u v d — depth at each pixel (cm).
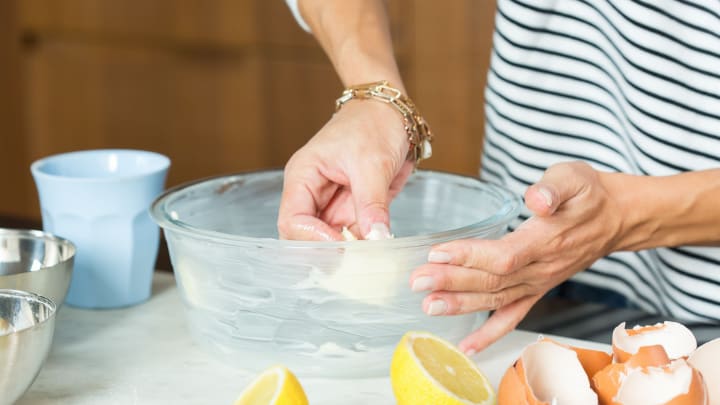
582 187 80
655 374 60
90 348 83
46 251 87
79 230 89
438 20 206
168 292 96
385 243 72
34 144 262
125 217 89
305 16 110
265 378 65
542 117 108
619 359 67
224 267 76
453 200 93
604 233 84
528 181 111
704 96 97
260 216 93
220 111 234
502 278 77
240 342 78
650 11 97
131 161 97
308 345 76
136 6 236
